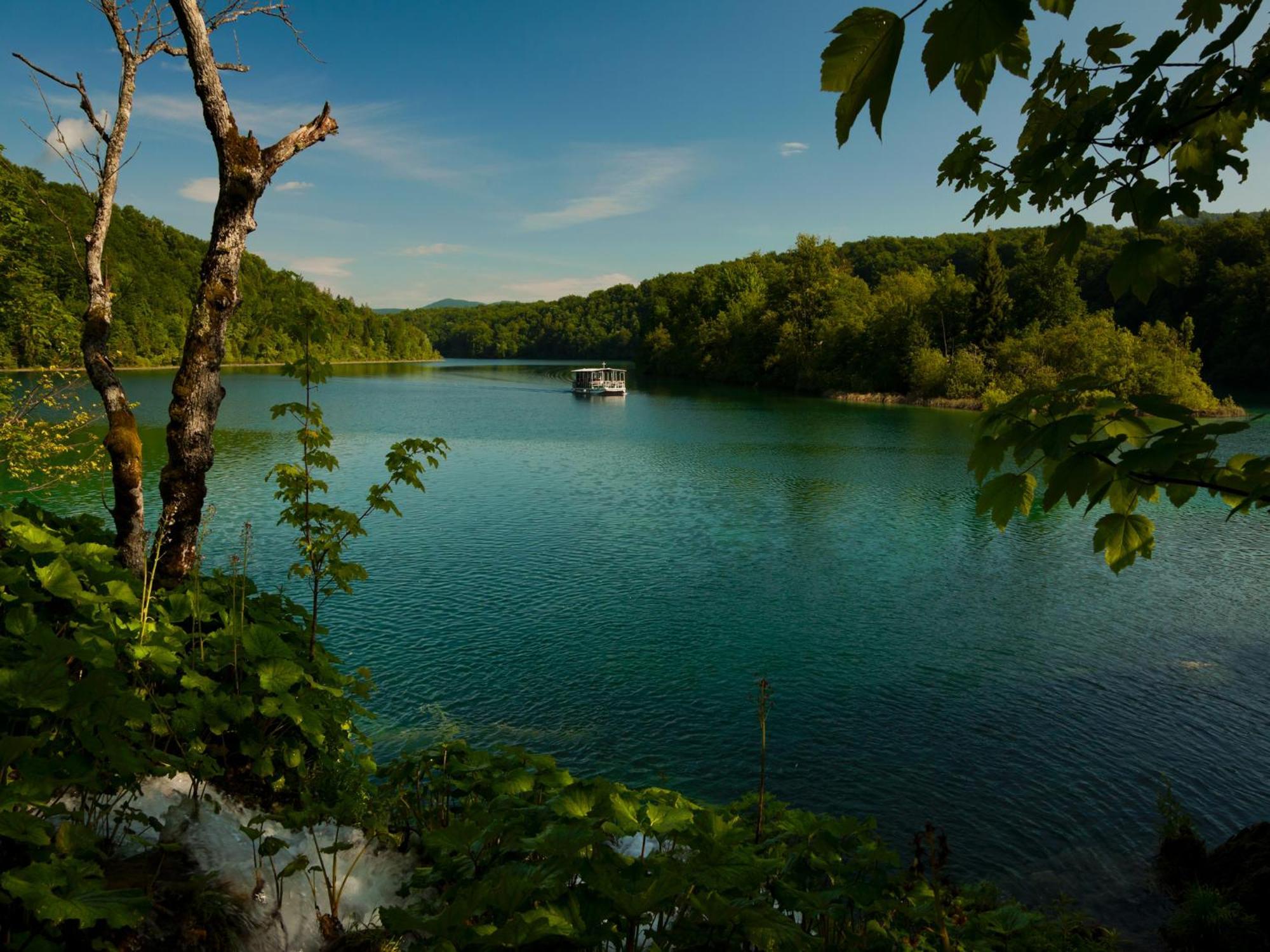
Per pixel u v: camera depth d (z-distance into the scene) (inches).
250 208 239.1
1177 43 79.9
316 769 192.9
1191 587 722.8
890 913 159.8
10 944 97.7
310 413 237.0
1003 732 445.7
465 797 181.3
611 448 1619.1
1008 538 892.0
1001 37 44.1
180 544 231.9
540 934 94.8
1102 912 298.2
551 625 598.9
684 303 5132.9
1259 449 1334.9
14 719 120.0
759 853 153.3
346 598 645.3
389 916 99.2
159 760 145.0
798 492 1147.9
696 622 610.5
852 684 507.5
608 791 129.5
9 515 170.7
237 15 239.0
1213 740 439.5
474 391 3469.5
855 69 43.6
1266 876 276.7
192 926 121.6
